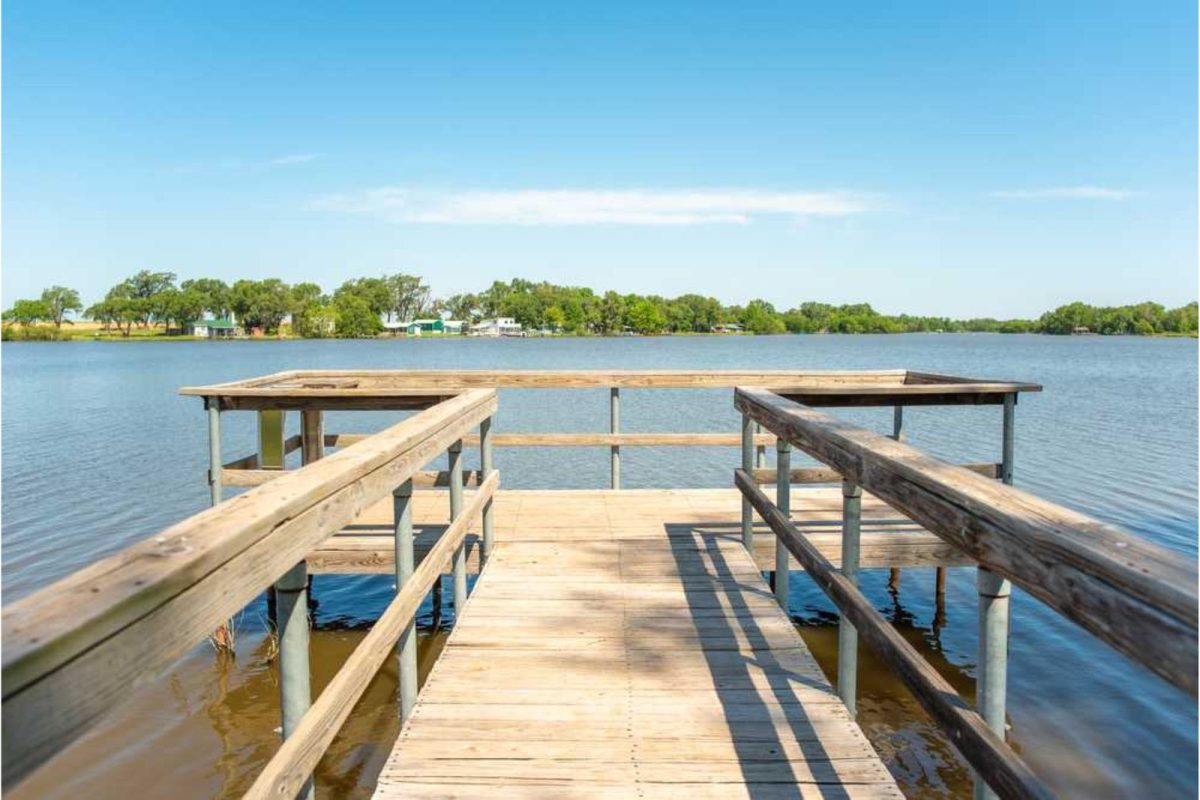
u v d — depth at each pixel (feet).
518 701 9.59
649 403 87.30
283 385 20.68
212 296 429.79
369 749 13.82
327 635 19.63
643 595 13.32
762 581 13.99
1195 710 15.28
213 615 4.19
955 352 249.75
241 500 5.26
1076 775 13.16
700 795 7.61
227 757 13.85
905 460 6.54
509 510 19.56
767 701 9.56
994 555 4.76
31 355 234.58
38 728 2.83
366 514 19.45
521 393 101.50
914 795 12.57
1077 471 41.39
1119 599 3.50
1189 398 86.38
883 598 22.31
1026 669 17.19
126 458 48.98
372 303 465.88
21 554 27.71
